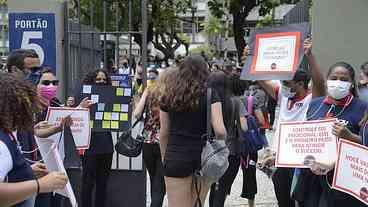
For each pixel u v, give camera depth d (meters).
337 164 3.78
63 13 6.46
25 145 3.85
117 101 6.00
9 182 2.89
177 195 4.61
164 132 4.70
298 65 4.65
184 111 4.51
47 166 3.65
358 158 3.63
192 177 4.62
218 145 4.54
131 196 6.43
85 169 6.07
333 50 6.19
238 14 19.69
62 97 6.38
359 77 5.52
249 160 6.50
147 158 5.88
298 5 8.33
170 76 4.61
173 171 4.55
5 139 2.85
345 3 6.15
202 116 4.54
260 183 8.59
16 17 6.29
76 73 6.72
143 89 6.20
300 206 4.88
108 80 6.21
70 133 5.20
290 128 4.30
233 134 6.14
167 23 23.89
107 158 6.13
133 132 6.58
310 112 4.50
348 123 4.17
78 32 6.59
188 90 4.48
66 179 2.97
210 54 37.28
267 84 5.47
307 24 4.67
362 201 3.60
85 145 5.36
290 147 4.29
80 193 6.14
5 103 2.88
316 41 6.21
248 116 6.42
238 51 19.77
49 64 6.30
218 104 4.55
